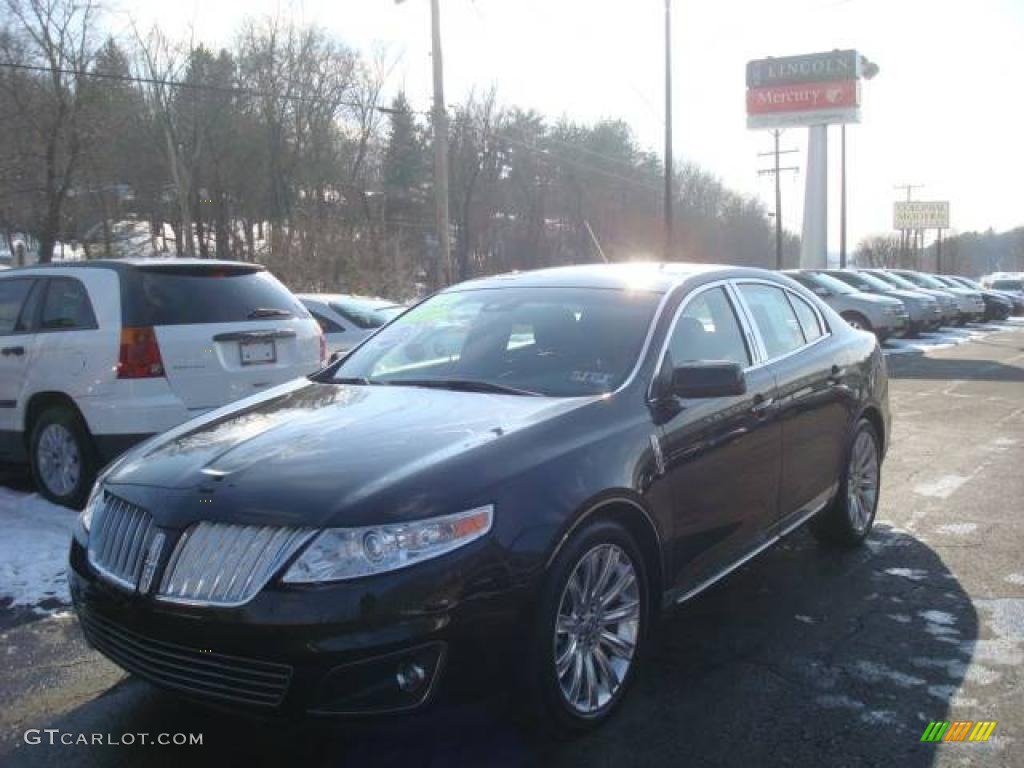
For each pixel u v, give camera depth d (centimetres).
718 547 415
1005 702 361
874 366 583
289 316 694
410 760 322
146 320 607
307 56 5075
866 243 8644
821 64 4178
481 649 296
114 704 367
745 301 484
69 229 3419
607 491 339
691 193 7862
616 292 449
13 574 499
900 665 395
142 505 319
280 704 282
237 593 287
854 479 559
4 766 323
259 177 5075
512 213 6500
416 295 2953
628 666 354
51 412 635
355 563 284
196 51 4588
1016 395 1274
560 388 392
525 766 317
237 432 364
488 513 304
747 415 434
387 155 6075
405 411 372
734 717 350
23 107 2670
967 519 624
